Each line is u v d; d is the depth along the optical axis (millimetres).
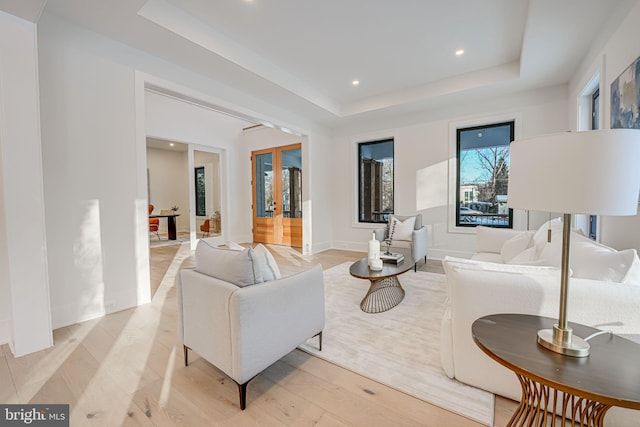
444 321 1689
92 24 2467
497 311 1435
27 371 1780
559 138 926
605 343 1051
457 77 4059
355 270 2793
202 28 2809
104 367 1823
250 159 7035
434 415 1408
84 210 2537
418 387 1606
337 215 6102
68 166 2445
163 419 1389
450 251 4809
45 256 2068
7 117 1914
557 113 3910
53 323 2361
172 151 8641
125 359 1917
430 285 3479
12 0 1783
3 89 1899
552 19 2441
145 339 2193
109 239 2689
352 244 5922
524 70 3430
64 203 2426
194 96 3330
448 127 4730
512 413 1403
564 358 959
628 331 1188
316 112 4918
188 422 1370
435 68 3814
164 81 3049
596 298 1234
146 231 2949
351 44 3211
